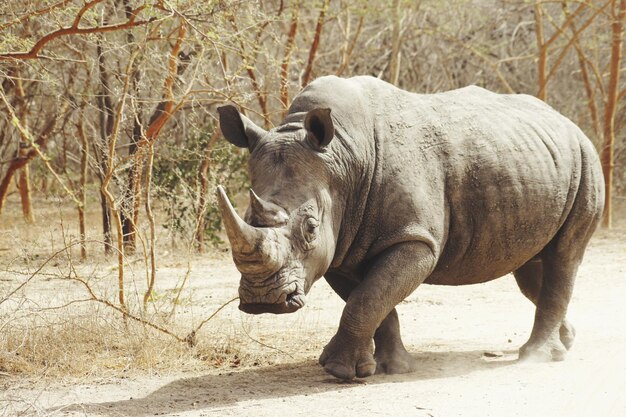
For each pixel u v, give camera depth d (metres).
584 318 18.62
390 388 12.66
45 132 30.86
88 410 11.80
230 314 18.92
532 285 15.96
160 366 14.45
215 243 29.42
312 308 20.05
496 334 17.28
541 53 34.78
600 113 42.09
